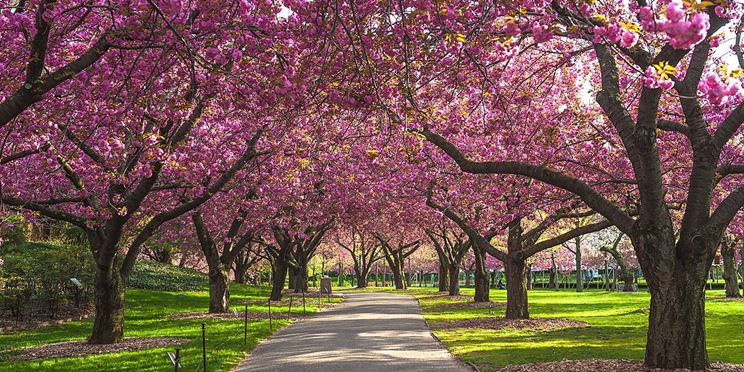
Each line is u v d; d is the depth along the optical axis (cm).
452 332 1916
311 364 1270
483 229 2258
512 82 1861
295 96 1048
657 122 1176
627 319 2367
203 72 1190
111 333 1639
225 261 2680
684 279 1046
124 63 1091
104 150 1412
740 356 1342
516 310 2252
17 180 1592
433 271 10425
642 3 1016
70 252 2500
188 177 1488
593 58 1758
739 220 1845
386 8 983
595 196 1142
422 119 1024
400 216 3603
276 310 2866
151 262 4625
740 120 1047
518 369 1166
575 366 1140
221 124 1761
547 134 1520
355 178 2627
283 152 1794
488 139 1867
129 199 1500
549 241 1964
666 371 1027
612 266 7919
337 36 1009
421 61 1070
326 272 11262
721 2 590
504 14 905
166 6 801
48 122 1188
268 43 1005
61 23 1145
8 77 1107
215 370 1220
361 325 2153
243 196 2544
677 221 2497
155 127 1592
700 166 1061
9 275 2242
